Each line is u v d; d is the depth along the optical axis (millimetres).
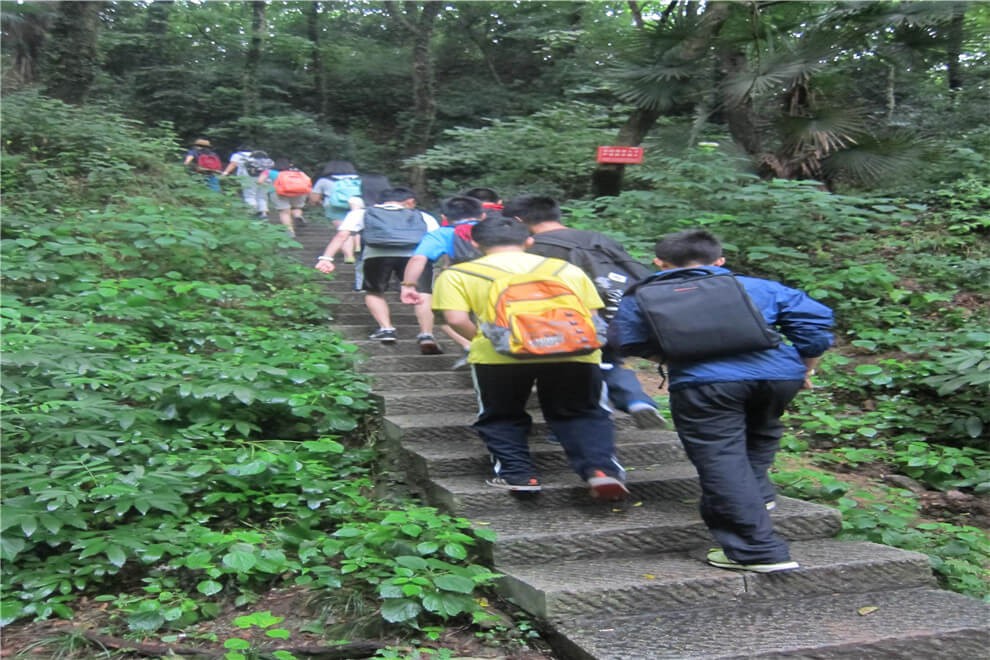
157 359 4648
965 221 8266
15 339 4441
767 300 3350
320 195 10070
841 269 7379
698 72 9477
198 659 2766
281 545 3533
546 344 3473
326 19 24203
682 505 3893
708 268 3424
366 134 21812
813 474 4500
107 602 3195
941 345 5742
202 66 21422
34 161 9164
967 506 4480
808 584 3266
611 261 4242
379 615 3068
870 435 5207
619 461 4277
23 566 3316
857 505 4258
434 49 22266
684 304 3250
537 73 21562
